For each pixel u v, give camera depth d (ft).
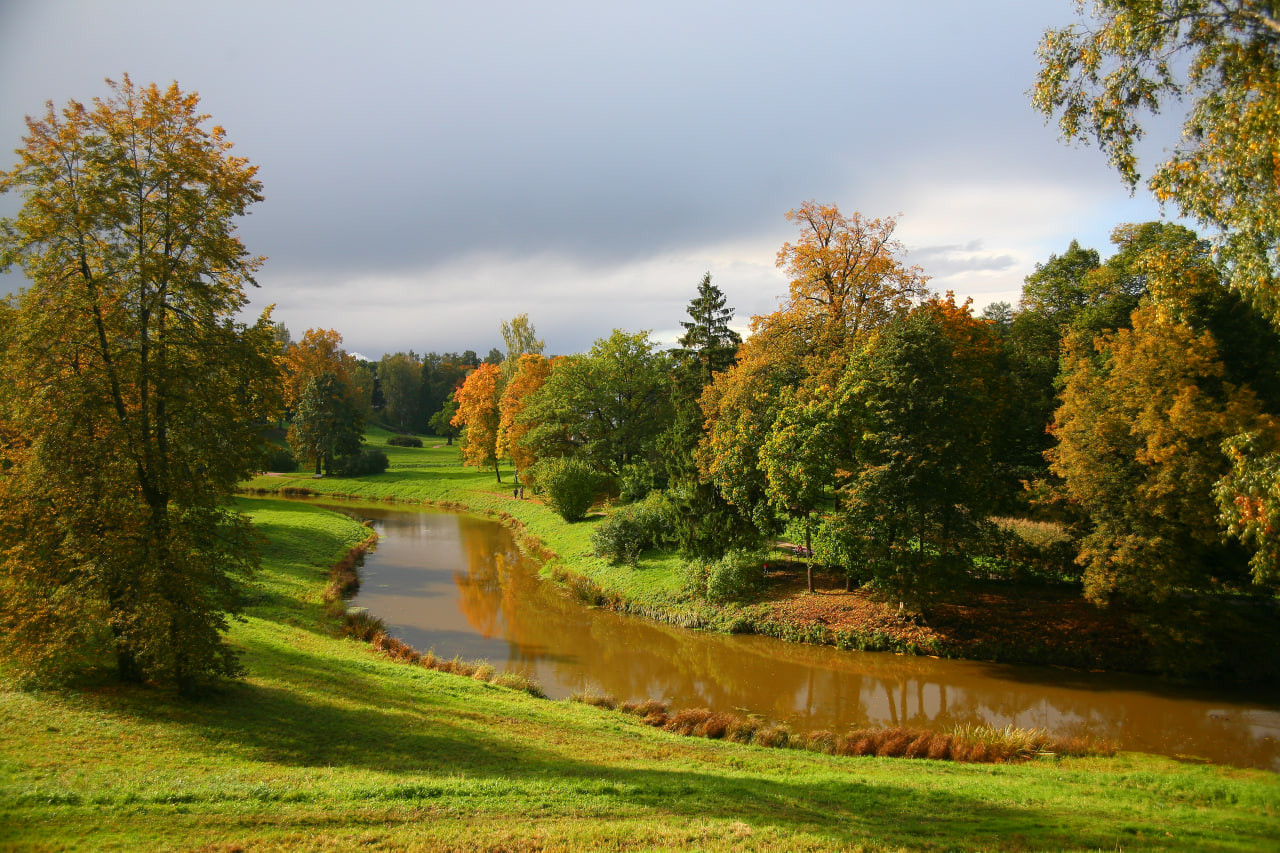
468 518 214.69
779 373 110.22
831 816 36.76
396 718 54.49
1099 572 79.30
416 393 496.64
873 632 92.58
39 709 46.26
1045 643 85.71
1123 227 129.18
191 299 54.95
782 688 78.95
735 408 112.57
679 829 32.37
